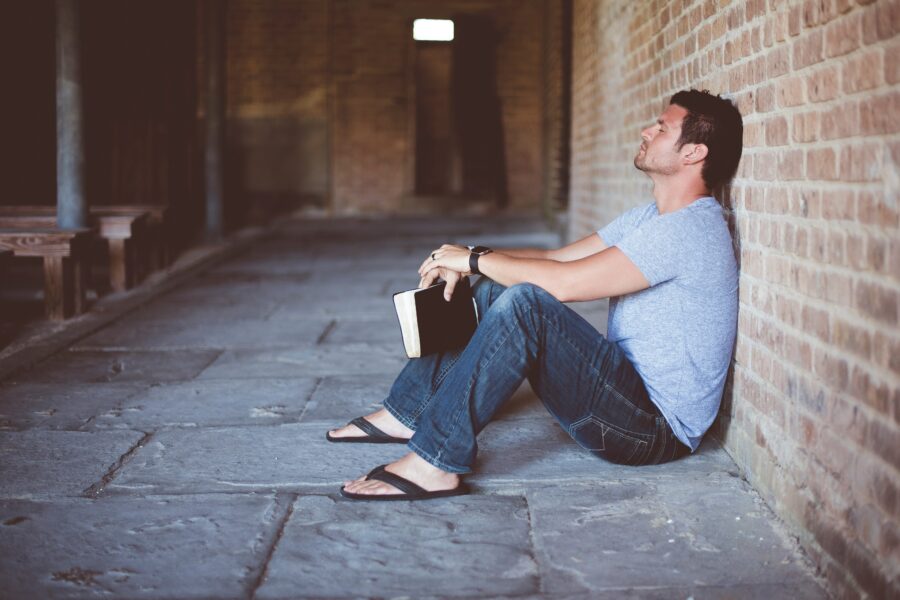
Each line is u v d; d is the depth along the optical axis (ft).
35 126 32.32
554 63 38.42
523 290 8.20
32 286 22.76
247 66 48.80
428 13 48.32
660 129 8.74
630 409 8.66
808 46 7.39
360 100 49.21
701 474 9.10
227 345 16.19
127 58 34.53
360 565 7.26
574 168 29.09
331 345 16.19
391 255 31.14
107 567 7.22
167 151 35.22
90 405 12.09
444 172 53.57
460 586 6.91
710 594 6.76
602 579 7.00
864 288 6.41
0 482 9.11
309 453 9.93
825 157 7.08
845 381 6.72
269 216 49.34
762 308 8.55
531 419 11.08
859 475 6.47
